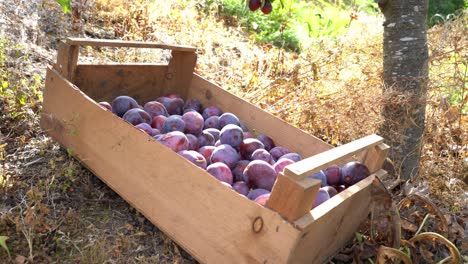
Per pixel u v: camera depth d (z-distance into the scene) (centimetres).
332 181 215
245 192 203
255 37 591
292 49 612
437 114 316
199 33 484
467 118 345
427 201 231
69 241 203
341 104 331
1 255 189
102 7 460
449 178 297
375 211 208
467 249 235
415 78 285
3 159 239
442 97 313
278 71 430
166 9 498
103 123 217
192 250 186
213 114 280
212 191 176
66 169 238
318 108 334
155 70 291
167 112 275
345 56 409
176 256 207
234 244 171
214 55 465
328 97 348
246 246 167
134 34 434
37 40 353
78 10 400
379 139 209
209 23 534
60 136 243
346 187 216
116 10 459
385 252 198
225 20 627
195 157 209
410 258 217
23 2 376
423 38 286
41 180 231
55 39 372
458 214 277
